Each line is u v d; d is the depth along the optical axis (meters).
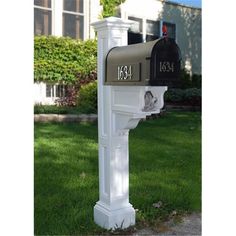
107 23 2.89
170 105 12.02
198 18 15.34
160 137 6.76
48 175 4.34
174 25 14.55
